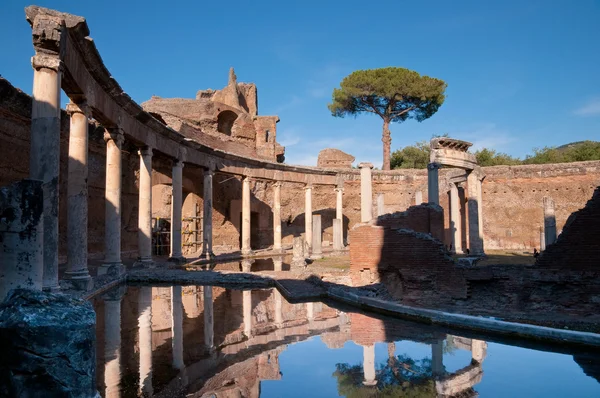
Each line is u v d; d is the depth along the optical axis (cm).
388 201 4553
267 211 4425
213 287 1817
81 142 1469
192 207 3584
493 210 3941
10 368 502
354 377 767
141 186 2256
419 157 6638
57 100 1179
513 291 1368
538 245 3753
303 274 1972
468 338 1026
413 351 929
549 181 3788
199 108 4412
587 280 1249
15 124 1980
